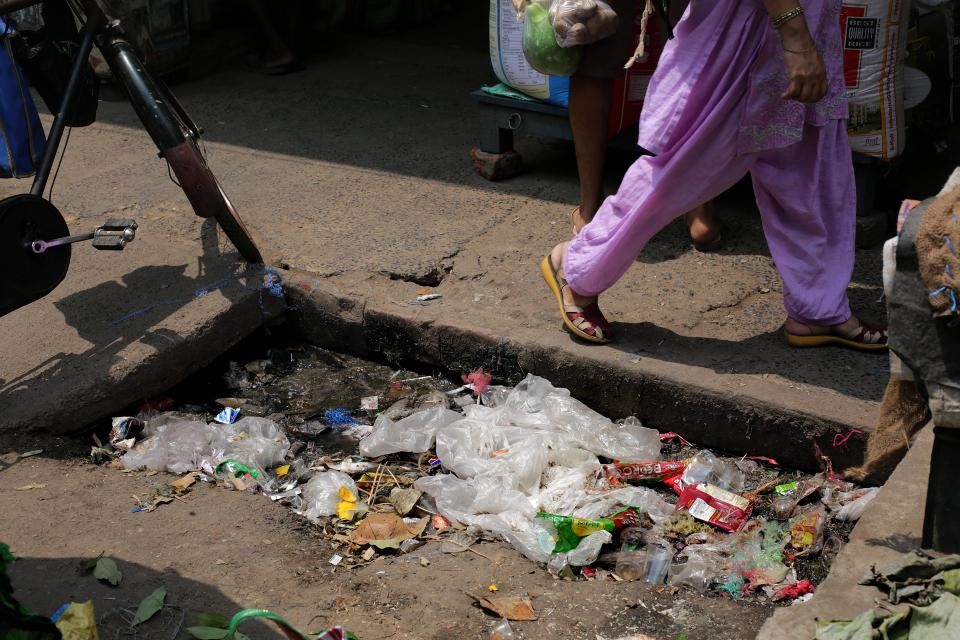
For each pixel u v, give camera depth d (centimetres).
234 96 622
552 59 377
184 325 377
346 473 337
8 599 203
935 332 219
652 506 310
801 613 226
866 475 308
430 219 459
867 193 420
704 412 335
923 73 411
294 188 492
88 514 301
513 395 357
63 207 475
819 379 333
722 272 408
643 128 320
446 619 261
